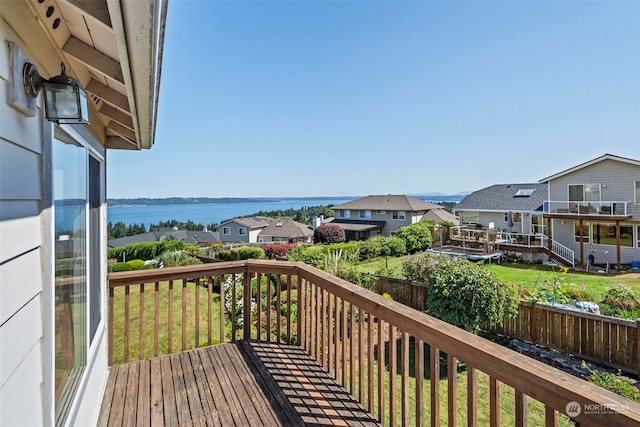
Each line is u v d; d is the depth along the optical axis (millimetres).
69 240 1665
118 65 1315
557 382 989
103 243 2697
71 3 894
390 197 24969
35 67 1070
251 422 2010
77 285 1811
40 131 1172
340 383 2457
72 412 1557
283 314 5844
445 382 4184
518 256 14781
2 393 869
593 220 12961
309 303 3031
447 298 5586
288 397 2279
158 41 998
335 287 2477
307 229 29906
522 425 1109
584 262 13938
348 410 2125
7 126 913
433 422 1522
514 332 5918
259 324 3283
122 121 2236
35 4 1050
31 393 1078
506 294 5535
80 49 1322
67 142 1643
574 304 6648
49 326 1238
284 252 14094
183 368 2697
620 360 4820
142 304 2920
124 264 13234
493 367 1200
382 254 16281
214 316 6168
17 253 978
